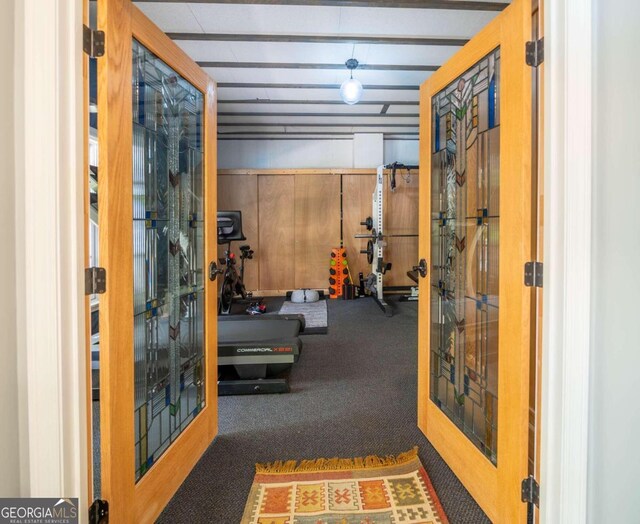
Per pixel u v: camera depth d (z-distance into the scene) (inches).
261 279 239.8
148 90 60.4
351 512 60.1
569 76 45.9
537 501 51.8
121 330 51.9
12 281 43.3
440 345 78.5
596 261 46.4
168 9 106.7
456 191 73.6
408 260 240.8
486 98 63.7
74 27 45.4
